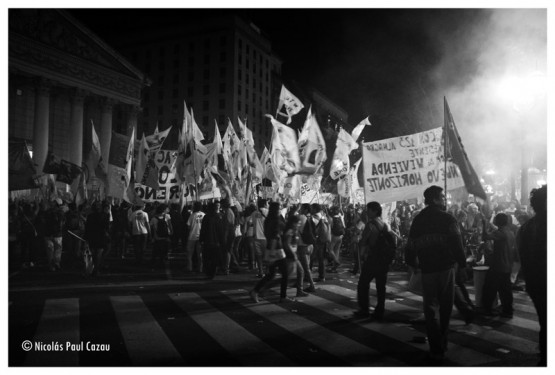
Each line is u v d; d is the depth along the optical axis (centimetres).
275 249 808
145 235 1355
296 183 1340
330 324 648
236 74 7769
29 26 4506
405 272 1226
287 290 941
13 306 741
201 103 7875
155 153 1570
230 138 1630
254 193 1594
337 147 1347
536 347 541
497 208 1285
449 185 891
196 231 1207
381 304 682
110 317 675
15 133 4616
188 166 1362
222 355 505
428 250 506
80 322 644
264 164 1731
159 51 8294
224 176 1588
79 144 4956
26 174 1178
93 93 5206
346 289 952
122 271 1188
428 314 500
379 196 941
